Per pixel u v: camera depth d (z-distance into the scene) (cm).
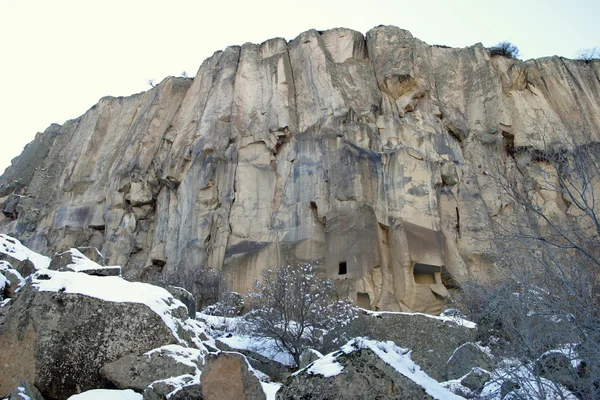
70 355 802
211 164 2694
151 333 832
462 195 2497
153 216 3039
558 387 600
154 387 700
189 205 2672
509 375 687
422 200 2373
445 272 2222
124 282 919
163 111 3394
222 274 2284
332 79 2850
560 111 3016
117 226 3055
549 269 741
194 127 3027
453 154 2652
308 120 2747
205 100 3150
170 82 3528
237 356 639
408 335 1222
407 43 3050
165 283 2094
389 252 2255
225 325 1412
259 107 2891
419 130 2692
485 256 2189
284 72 2986
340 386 536
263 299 1425
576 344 691
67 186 3506
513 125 2817
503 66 3195
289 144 2692
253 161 2667
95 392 724
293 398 542
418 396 532
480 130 2828
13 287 1066
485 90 2975
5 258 1247
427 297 2127
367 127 2595
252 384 636
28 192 3769
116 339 819
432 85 2988
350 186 2355
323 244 2330
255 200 2541
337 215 2302
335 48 3130
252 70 3086
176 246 2647
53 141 4184
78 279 884
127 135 3556
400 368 552
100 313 833
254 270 2320
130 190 3103
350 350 562
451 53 3241
